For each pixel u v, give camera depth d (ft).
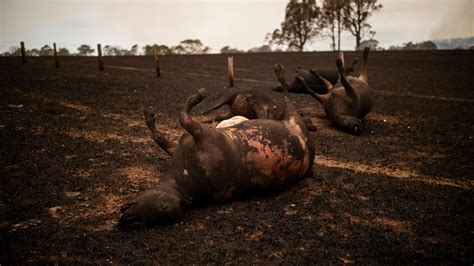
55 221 15.61
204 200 16.67
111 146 25.46
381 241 14.84
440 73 73.97
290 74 70.64
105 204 17.24
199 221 15.78
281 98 45.34
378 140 30.01
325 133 31.48
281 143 17.92
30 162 22.07
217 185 16.22
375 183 20.94
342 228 15.81
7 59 87.71
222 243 14.26
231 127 17.71
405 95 50.57
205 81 59.57
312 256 13.67
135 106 38.50
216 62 97.40
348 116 31.73
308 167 20.13
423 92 52.75
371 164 24.35
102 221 15.67
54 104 37.88
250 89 26.25
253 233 15.11
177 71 74.28
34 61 83.46
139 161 22.79
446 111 40.78
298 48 231.91
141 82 55.62
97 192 18.44
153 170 21.45
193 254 13.50
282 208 17.40
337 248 14.26
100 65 69.05
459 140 30.22
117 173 20.84
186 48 252.83
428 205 18.25
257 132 17.57
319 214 16.99
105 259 13.06
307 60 101.35
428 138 30.76
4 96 40.63
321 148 27.35
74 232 14.75
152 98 43.06
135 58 108.58
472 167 24.02
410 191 19.94
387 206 18.07
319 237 14.98
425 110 41.29
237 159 16.56
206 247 13.97
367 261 13.48
